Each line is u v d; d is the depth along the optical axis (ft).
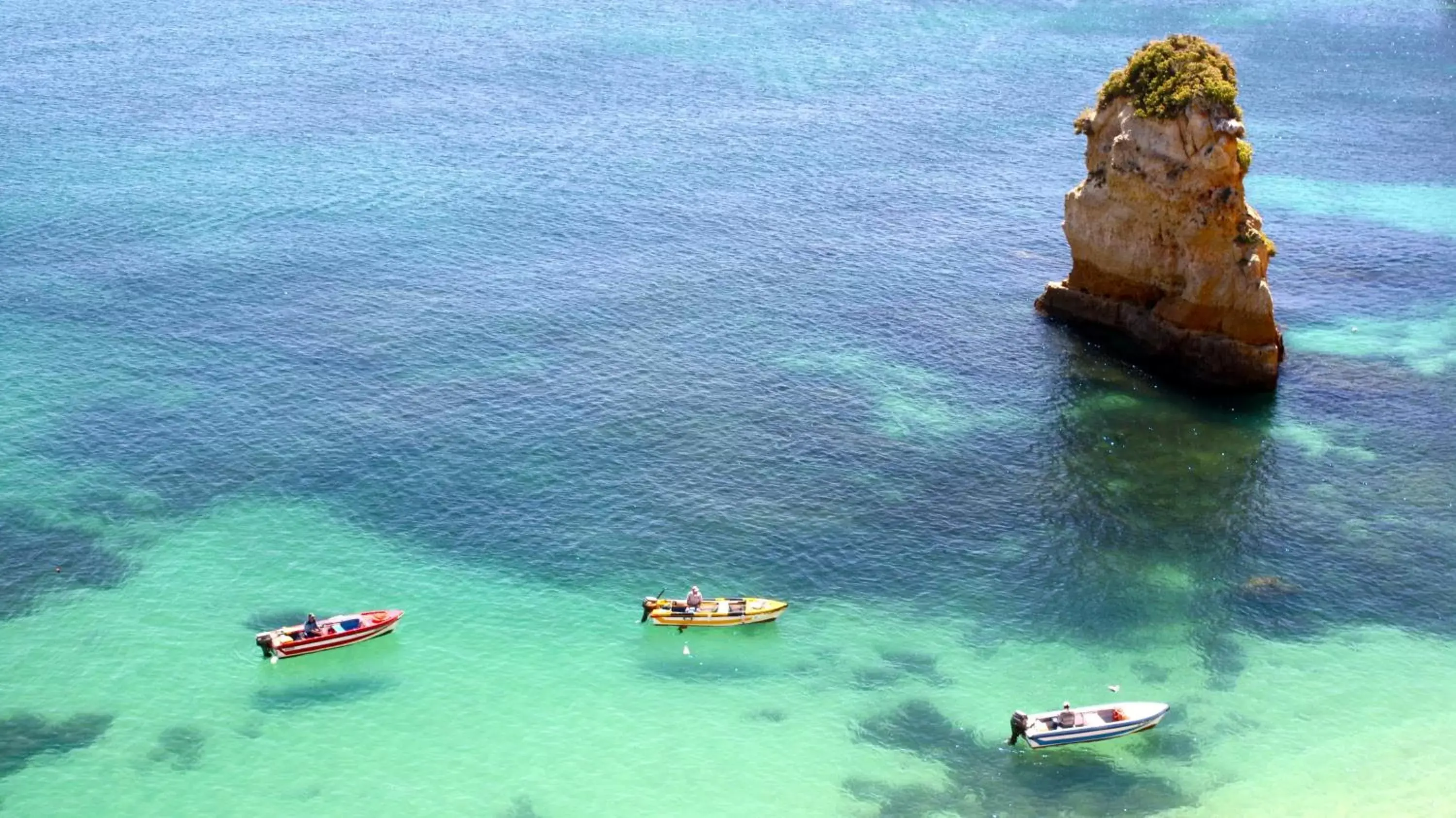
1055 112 486.79
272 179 411.95
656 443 276.41
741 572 237.86
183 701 206.39
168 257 359.25
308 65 524.52
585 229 382.42
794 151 444.96
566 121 468.34
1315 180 424.87
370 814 184.34
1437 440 277.85
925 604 230.48
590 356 311.47
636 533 248.11
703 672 214.28
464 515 252.83
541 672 213.46
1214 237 292.61
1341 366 307.99
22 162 419.74
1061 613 228.22
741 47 561.43
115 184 404.98
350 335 319.68
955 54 554.05
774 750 197.57
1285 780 190.39
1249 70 535.19
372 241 371.35
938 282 353.72
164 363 305.53
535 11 609.83
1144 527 250.57
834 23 598.34
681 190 411.54
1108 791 189.16
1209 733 200.23
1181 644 220.64
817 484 263.90
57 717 202.28
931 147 451.53
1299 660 216.13
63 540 244.01
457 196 402.93
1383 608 228.43
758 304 339.57
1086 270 325.01
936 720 203.72
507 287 345.72
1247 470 268.62
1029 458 273.54
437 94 493.36
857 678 213.05
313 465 267.18
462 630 222.89
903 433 281.74
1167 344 307.37
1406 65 542.16
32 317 325.01
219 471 265.34
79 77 502.38
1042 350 317.22
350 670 213.46
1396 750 195.93
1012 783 191.11
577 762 194.90
